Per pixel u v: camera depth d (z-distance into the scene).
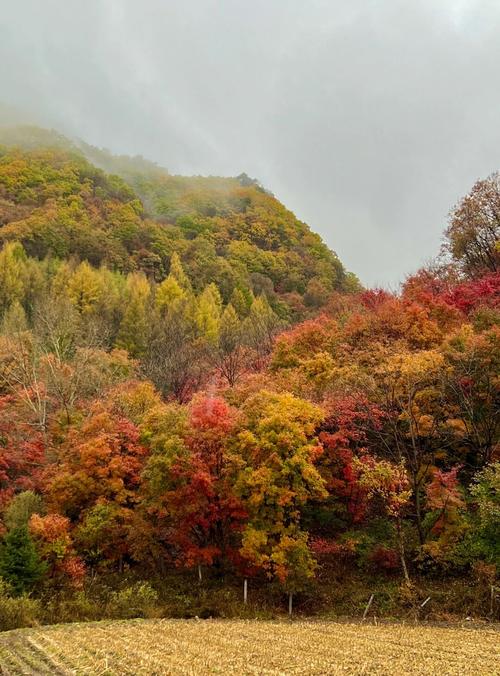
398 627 21.55
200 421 28.80
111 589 27.27
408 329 36.25
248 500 26.00
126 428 31.98
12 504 29.86
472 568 25.48
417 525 28.67
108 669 14.77
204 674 14.27
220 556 29.22
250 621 23.00
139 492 29.91
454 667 15.09
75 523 30.22
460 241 48.66
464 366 29.17
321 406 30.55
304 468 25.55
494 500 24.50
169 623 21.95
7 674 14.55
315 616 24.77
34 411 39.12
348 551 28.94
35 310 59.09
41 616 22.58
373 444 31.17
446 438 30.52
